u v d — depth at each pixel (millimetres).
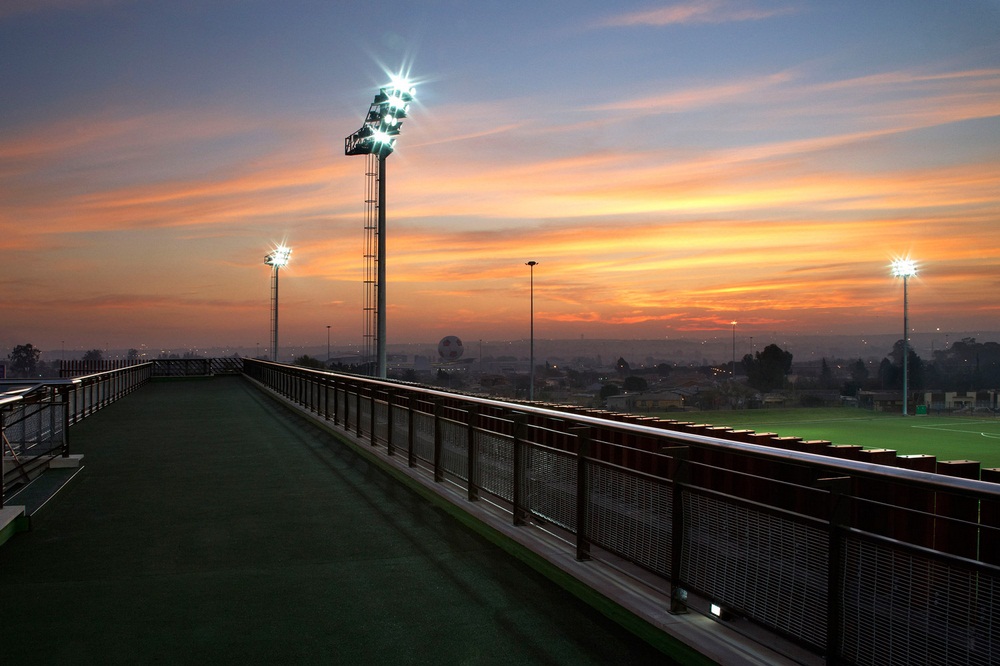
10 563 6238
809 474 4699
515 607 5031
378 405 12062
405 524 7523
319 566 6070
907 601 3082
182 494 9195
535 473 6312
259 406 23672
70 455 11484
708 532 4184
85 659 4242
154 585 5613
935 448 34875
